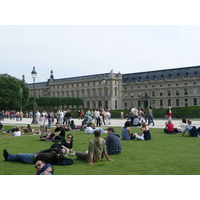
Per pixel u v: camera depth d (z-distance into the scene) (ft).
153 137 95.50
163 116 281.74
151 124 174.50
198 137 94.27
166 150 69.00
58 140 90.38
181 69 608.60
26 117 363.15
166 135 101.50
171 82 612.70
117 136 65.41
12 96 391.86
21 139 99.55
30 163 55.52
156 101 635.25
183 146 75.05
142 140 87.76
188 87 588.50
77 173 47.47
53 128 153.48
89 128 114.52
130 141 85.81
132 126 147.02
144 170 48.91
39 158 53.83
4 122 237.86
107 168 51.03
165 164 53.36
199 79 573.74
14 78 418.10
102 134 109.91
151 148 72.28
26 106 456.86
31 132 128.67
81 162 56.59
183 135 98.68
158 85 632.38
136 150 69.41
